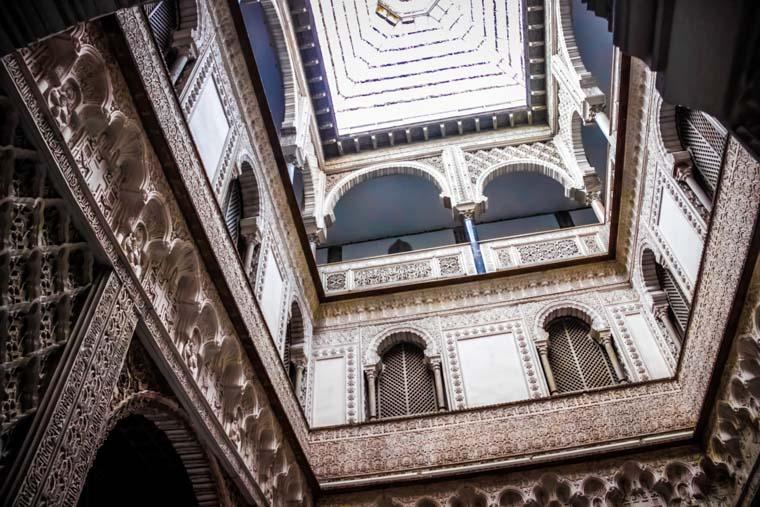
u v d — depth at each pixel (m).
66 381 2.12
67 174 2.26
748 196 3.59
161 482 3.66
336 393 6.36
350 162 8.87
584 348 6.40
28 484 1.88
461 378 6.16
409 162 8.74
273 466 4.37
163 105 3.00
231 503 3.62
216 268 3.47
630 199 6.23
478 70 9.34
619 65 5.72
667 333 5.88
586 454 4.86
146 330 2.80
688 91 1.49
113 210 2.63
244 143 5.04
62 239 2.25
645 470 4.75
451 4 9.22
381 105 9.27
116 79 2.64
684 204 4.91
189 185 3.21
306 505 4.80
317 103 8.53
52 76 2.19
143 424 3.33
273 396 4.33
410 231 9.47
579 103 6.86
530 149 8.60
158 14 4.04
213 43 4.52
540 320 6.57
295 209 6.21
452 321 6.81
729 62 1.30
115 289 2.54
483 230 9.34
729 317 3.94
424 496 4.96
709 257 4.23
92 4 1.46
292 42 7.50
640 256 6.29
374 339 6.81
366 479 5.10
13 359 1.94
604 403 5.26
